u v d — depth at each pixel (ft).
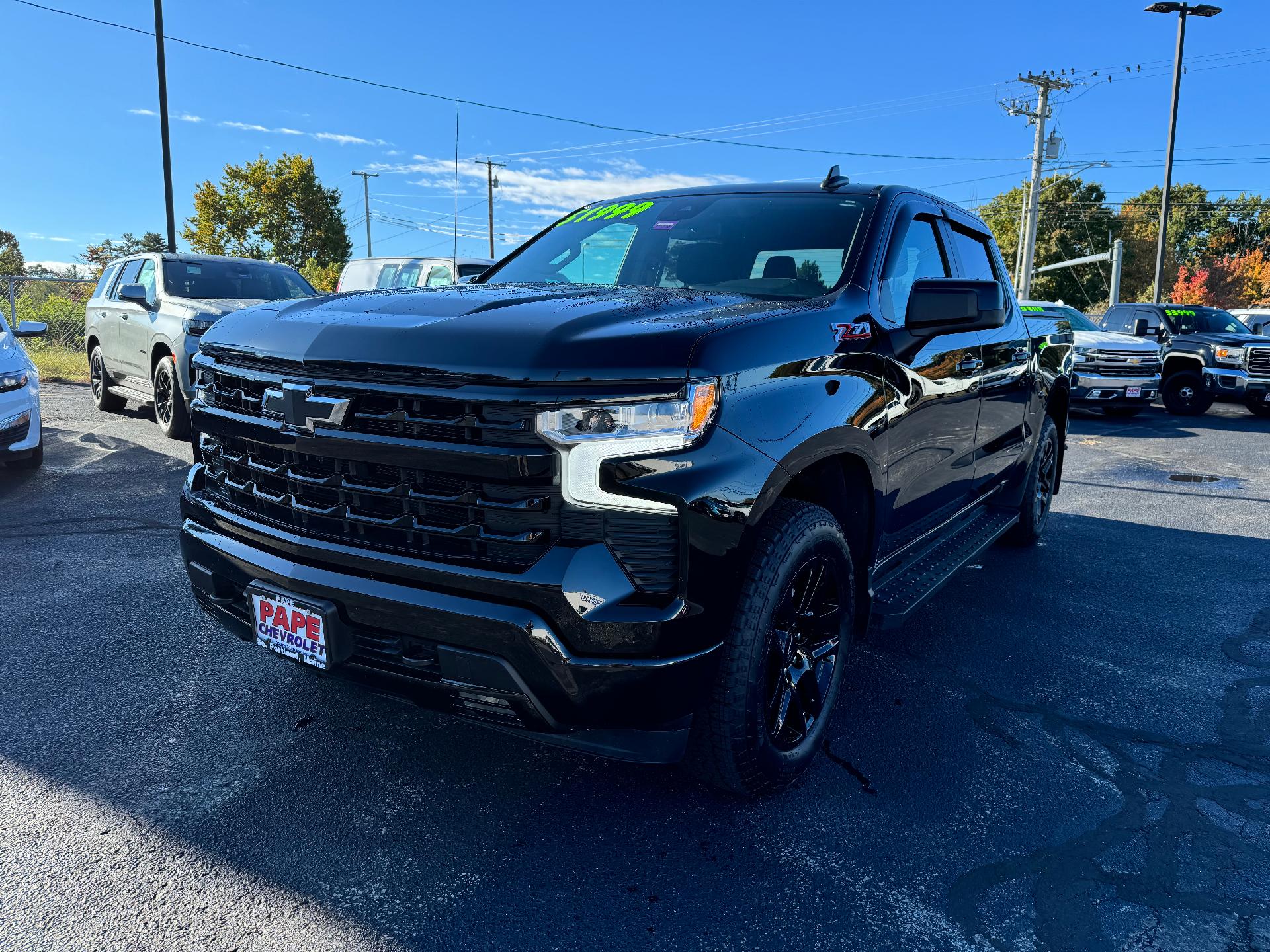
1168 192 80.53
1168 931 6.50
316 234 166.40
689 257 10.25
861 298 9.18
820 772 8.71
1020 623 13.28
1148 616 13.74
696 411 6.52
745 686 7.22
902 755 9.11
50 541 15.60
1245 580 15.72
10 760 8.41
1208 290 172.76
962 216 13.15
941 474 11.37
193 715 9.43
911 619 13.35
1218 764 9.13
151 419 30.66
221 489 8.46
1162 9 78.64
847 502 9.05
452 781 8.28
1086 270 201.36
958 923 6.54
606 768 8.62
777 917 6.54
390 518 6.89
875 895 6.83
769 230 10.28
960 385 11.38
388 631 6.96
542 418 6.23
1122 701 10.61
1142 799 8.39
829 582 8.46
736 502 6.75
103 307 31.27
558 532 6.39
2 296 51.83
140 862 6.94
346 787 8.13
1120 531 19.44
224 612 8.43
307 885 6.73
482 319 7.00
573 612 6.30
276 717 9.41
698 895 6.75
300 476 7.31
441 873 6.93
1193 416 46.11
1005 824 7.88
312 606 7.16
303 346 7.29
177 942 6.07
